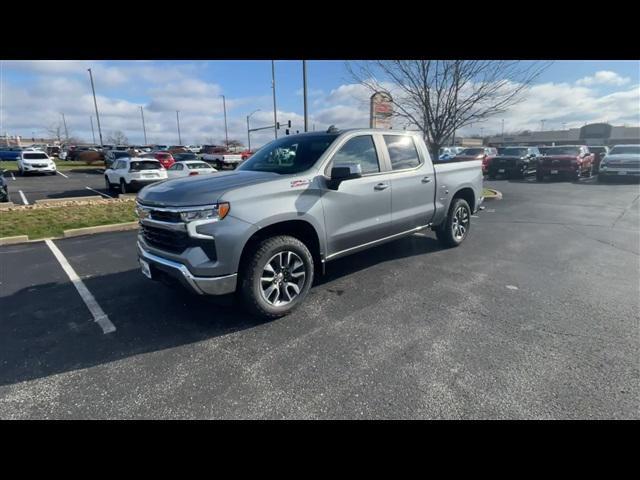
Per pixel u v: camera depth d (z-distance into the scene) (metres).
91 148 43.94
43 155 25.72
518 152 20.78
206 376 2.73
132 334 3.37
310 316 3.65
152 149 44.50
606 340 3.11
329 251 3.94
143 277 4.90
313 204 3.67
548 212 9.59
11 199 13.58
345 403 2.41
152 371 2.80
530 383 2.56
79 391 2.57
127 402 2.46
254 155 4.75
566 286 4.32
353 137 4.21
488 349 3.00
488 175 21.38
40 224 8.16
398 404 2.38
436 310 3.73
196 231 3.04
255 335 3.30
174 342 3.21
